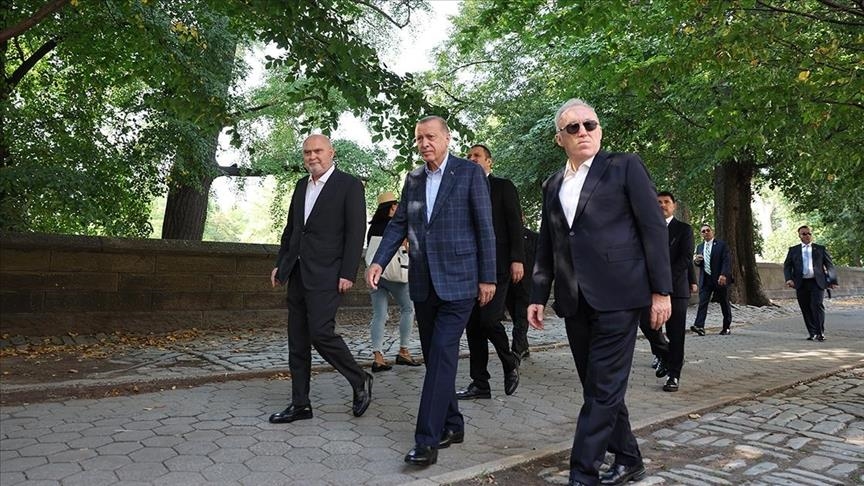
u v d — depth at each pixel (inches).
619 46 343.3
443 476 127.3
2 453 137.5
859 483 129.5
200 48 349.1
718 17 229.5
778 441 158.9
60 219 426.6
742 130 269.9
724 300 431.8
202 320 348.5
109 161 421.4
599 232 122.0
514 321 275.0
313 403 189.6
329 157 171.8
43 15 269.1
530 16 332.2
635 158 124.4
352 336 347.3
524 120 708.0
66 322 306.5
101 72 420.5
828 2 220.8
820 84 235.8
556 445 149.9
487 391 203.9
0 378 211.2
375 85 273.7
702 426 173.2
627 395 218.5
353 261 166.7
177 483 122.3
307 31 259.6
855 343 381.4
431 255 144.9
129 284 326.3
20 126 392.5
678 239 227.9
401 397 201.2
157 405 181.2
